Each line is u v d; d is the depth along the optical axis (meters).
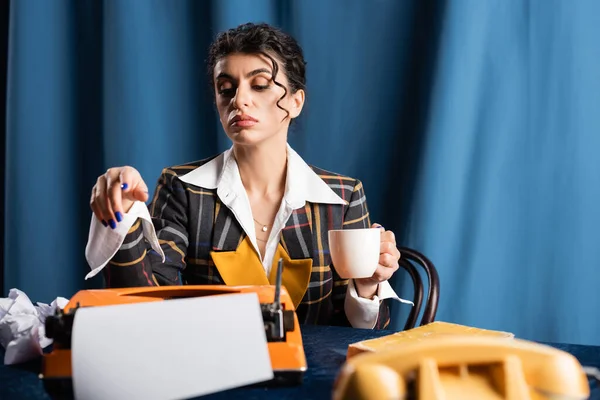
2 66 2.23
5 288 2.11
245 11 1.97
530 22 1.83
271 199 1.36
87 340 0.61
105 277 1.04
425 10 1.87
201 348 0.62
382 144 1.93
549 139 1.83
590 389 0.65
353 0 1.93
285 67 1.29
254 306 0.66
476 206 1.86
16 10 2.07
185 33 2.03
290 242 1.31
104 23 2.06
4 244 2.19
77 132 2.11
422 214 1.87
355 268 0.98
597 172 1.79
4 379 0.72
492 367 0.51
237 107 1.25
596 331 1.81
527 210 1.85
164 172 1.40
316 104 1.97
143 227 1.05
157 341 0.62
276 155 1.34
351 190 1.42
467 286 1.87
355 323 1.18
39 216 2.08
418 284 1.41
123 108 2.04
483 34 1.84
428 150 1.86
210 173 1.37
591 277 1.81
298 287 1.29
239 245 1.31
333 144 1.96
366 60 1.93
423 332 0.85
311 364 0.78
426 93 1.87
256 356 0.63
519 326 1.86
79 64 2.11
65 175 2.10
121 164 2.05
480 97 1.85
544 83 1.83
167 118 2.05
